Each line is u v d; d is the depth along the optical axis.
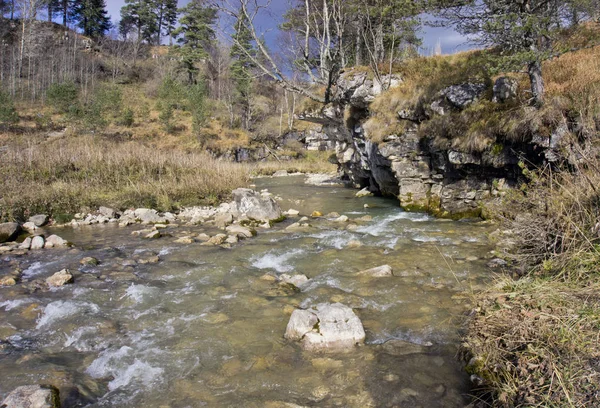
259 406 3.30
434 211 11.62
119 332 4.73
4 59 48.50
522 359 3.14
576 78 8.70
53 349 4.39
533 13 8.93
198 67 62.00
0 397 3.40
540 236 5.06
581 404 2.47
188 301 5.61
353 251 7.86
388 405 3.24
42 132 34.38
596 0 8.82
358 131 16.34
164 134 41.00
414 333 4.41
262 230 10.49
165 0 74.75
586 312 3.28
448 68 13.70
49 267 7.39
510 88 9.98
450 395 3.30
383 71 15.26
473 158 10.36
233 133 45.44
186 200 14.86
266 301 5.49
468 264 6.63
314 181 25.53
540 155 8.74
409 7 10.61
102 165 16.66
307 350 4.15
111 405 3.38
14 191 12.85
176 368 3.93
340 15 16.44
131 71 60.72
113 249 8.70
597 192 4.64
